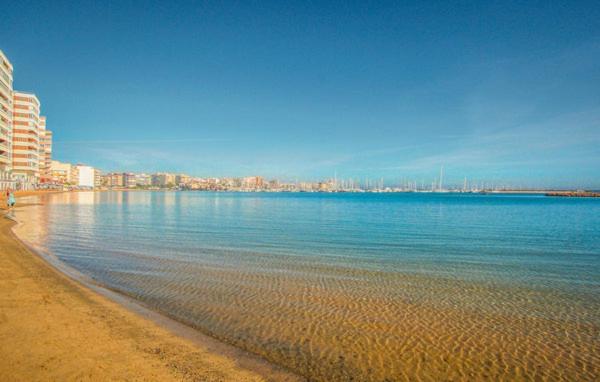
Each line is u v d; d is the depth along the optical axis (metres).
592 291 13.63
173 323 9.59
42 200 85.06
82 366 6.72
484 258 20.30
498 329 9.88
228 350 8.09
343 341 8.94
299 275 15.61
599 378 7.50
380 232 33.06
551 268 17.73
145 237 27.27
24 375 6.28
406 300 12.27
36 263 15.34
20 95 120.94
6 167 99.88
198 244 24.23
